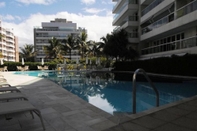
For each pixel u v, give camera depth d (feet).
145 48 79.20
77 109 14.16
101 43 94.48
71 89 32.76
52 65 101.76
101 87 34.96
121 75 59.06
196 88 31.30
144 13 81.25
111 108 19.89
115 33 80.07
